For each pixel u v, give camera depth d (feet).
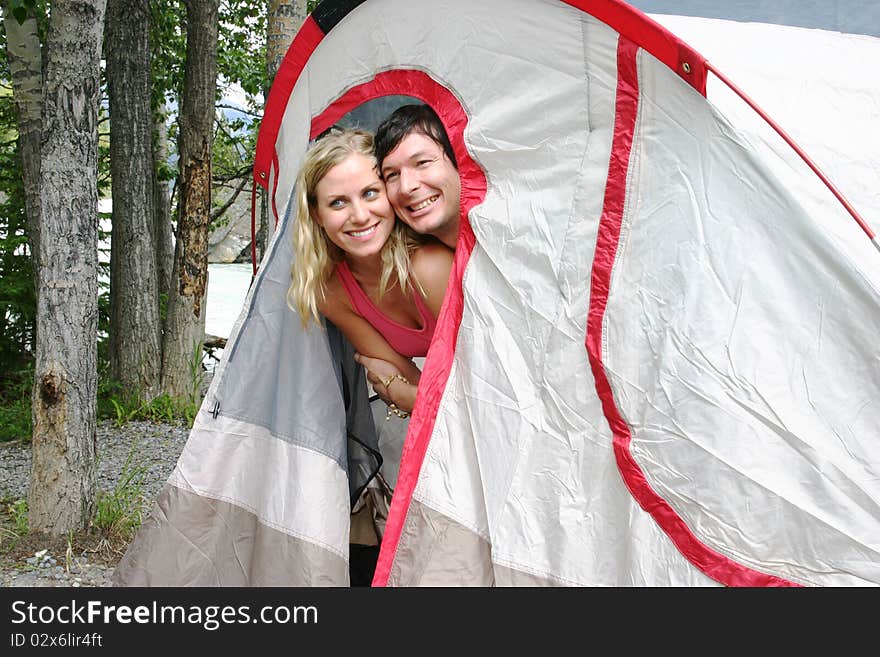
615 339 7.50
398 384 10.16
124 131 24.11
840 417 6.81
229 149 42.78
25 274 26.66
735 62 8.39
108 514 14.19
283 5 17.95
